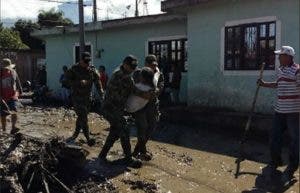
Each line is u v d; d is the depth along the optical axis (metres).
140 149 8.17
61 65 21.66
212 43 13.08
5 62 10.30
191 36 13.76
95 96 16.19
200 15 13.40
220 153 9.29
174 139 10.94
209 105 13.26
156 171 7.63
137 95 7.58
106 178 7.14
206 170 7.86
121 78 7.43
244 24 12.13
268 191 6.86
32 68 29.41
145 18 16.30
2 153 7.53
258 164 8.30
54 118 13.95
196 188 6.92
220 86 12.89
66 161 7.69
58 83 21.77
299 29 10.82
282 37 11.19
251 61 12.02
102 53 19.14
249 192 6.80
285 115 7.51
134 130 11.47
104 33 18.95
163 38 16.22
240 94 12.30
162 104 14.99
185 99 15.36
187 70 14.17
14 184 6.88
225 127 11.88
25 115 14.72
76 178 7.45
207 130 11.99
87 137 9.22
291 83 7.34
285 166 8.09
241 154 8.89
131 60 7.36
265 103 11.58
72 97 9.19
